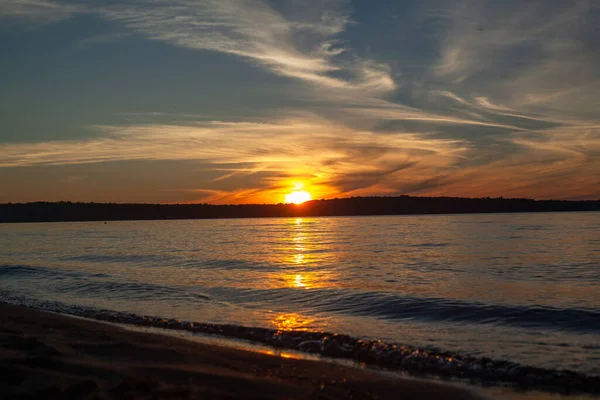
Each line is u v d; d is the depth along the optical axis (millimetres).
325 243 48812
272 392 7188
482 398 7520
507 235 52969
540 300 16156
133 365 8305
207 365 8586
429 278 22531
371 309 14906
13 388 6680
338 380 8055
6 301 17234
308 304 15734
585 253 33281
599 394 7734
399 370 9031
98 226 123062
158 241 56594
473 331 12062
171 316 13852
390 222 108750
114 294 18031
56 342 9648
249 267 28016
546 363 9211
